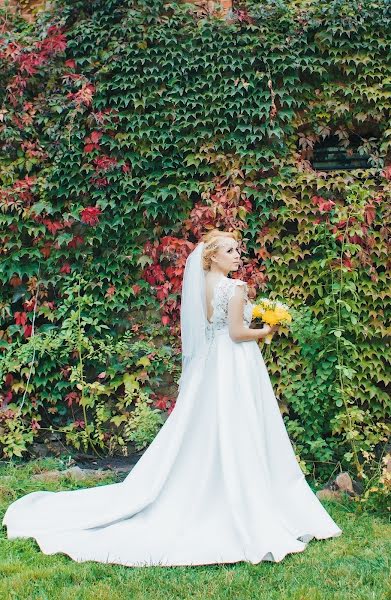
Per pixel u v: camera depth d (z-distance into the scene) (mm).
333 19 5613
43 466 5094
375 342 5402
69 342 5512
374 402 5410
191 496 3639
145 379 5559
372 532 3799
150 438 5145
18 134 5680
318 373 4910
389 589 2988
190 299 3961
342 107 5633
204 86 5727
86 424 5453
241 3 5801
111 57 5707
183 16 5770
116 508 3695
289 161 5633
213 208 5453
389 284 5418
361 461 5020
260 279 5406
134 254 5695
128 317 5766
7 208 5602
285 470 3848
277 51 5672
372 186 5613
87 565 3277
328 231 5320
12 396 5621
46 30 5785
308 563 3309
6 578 3131
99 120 5621
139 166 5680
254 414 3732
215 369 3834
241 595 2953
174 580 3096
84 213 5539
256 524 3432
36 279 5719
